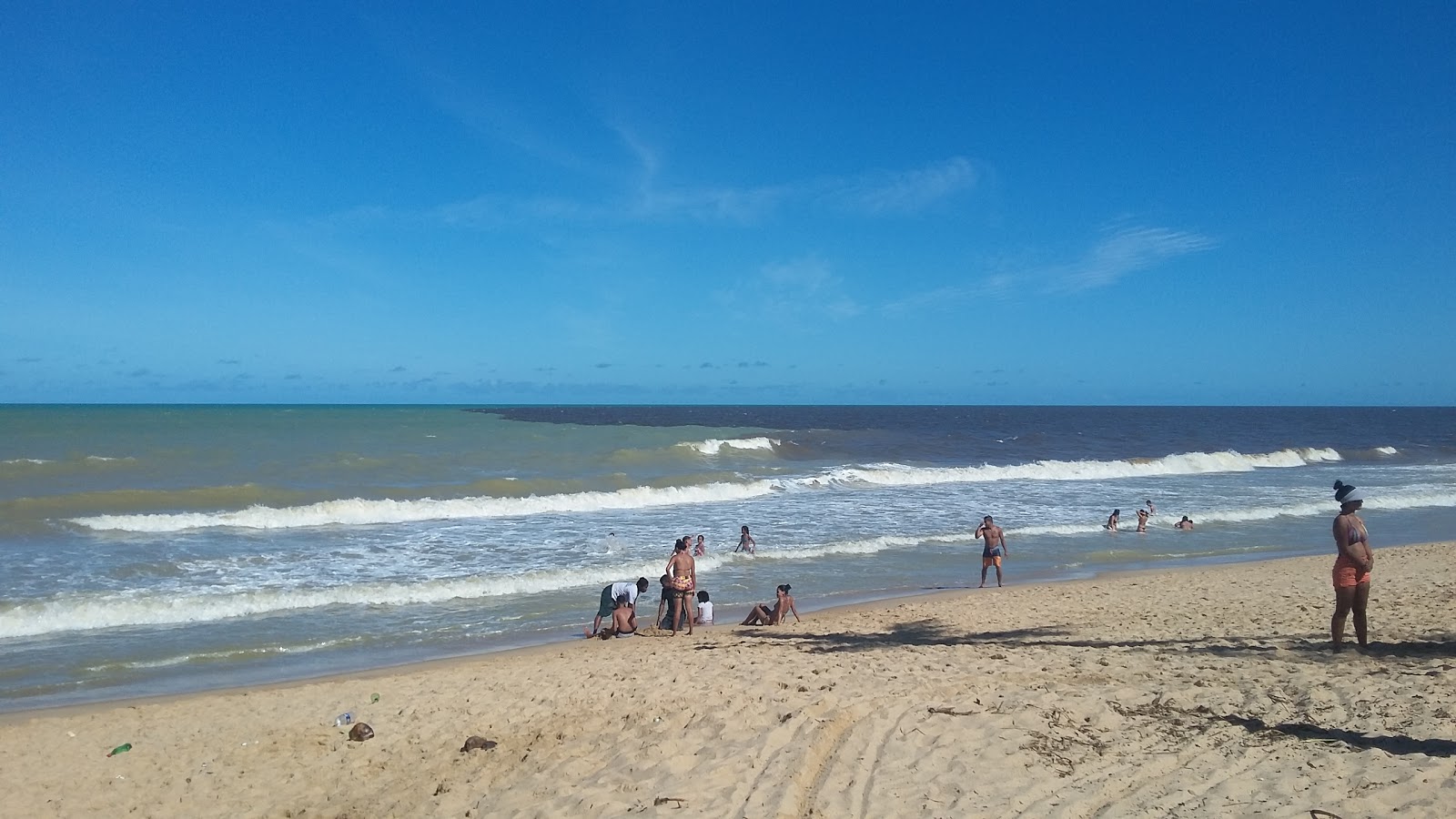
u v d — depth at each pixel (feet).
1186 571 58.18
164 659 37.40
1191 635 34.37
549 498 81.66
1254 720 21.25
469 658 38.27
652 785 18.45
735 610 48.75
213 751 24.70
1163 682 25.50
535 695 28.40
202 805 20.67
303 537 65.21
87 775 22.98
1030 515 83.41
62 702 31.83
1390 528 80.28
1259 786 16.90
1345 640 31.32
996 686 25.68
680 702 25.12
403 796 20.08
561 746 22.31
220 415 245.45
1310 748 18.99
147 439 132.57
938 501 90.94
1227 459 140.77
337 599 47.83
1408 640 30.78
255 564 55.21
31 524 65.51
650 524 73.82
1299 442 215.31
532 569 55.98
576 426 194.08
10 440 127.34
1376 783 16.74
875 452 152.66
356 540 64.54
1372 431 278.26
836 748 20.10
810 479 103.76
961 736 20.36
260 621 43.75
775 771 18.72
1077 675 27.12
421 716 26.96
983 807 16.35
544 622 44.86
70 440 126.52
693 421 330.54
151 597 45.85
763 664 30.96
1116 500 94.07
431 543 63.62
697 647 37.68
